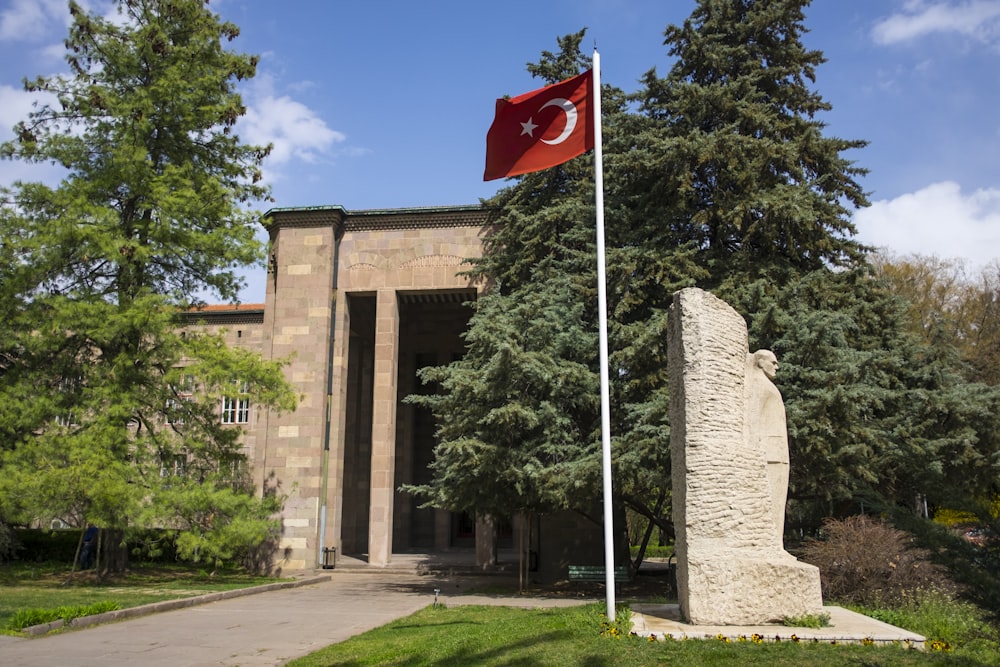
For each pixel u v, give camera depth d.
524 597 19.78
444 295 31.34
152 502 20.89
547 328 19.56
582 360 20.22
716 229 21.89
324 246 30.36
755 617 9.16
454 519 40.56
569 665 8.00
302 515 28.25
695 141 20.02
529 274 24.33
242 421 42.12
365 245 30.62
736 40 23.80
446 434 21.16
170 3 23.80
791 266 21.31
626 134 23.16
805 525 20.83
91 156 23.19
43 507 19.97
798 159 21.70
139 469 21.23
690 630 8.89
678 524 9.98
